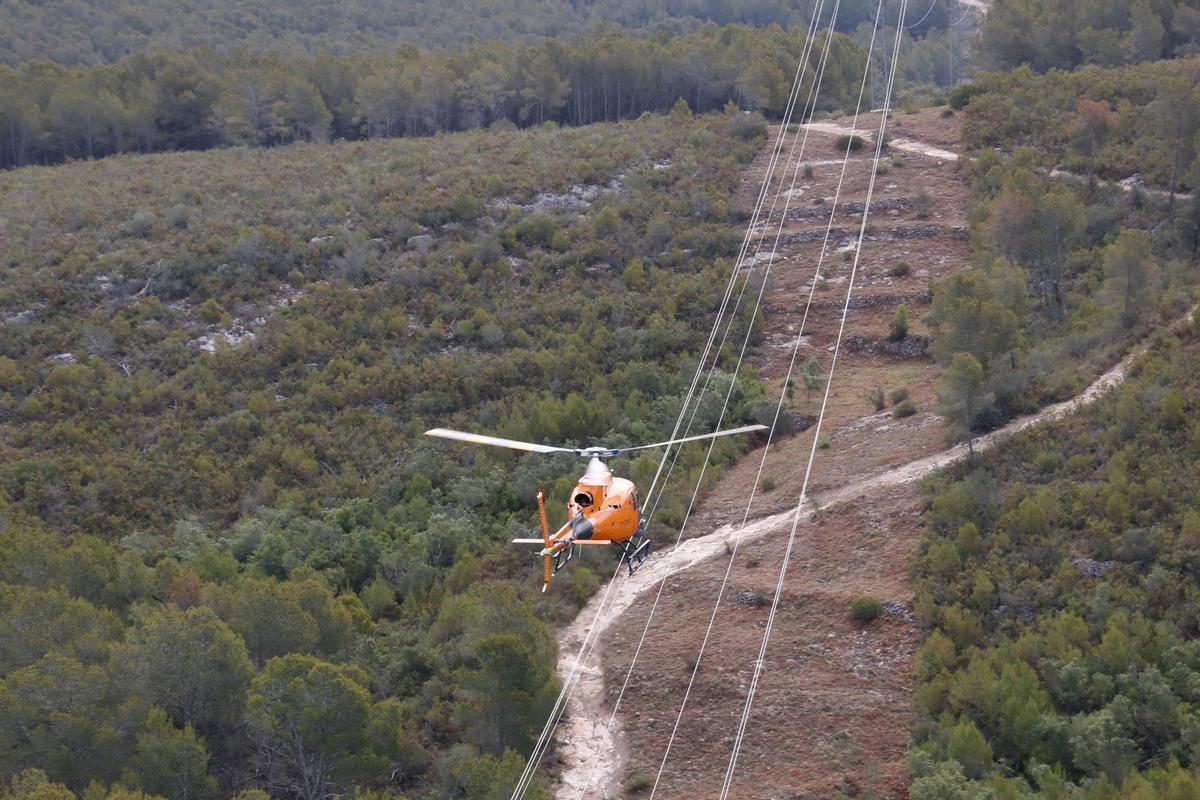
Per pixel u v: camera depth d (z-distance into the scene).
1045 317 57.50
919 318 62.94
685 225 76.38
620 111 125.88
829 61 119.44
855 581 40.88
